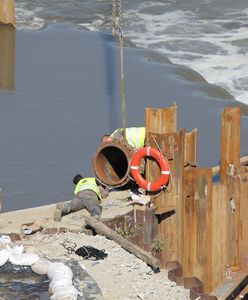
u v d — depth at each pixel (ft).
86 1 308.40
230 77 234.99
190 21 287.89
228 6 302.86
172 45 262.47
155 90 215.31
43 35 264.31
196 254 123.54
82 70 229.66
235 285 122.83
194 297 105.50
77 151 178.09
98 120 194.59
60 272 104.37
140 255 111.65
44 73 226.38
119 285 105.19
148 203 122.93
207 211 121.80
